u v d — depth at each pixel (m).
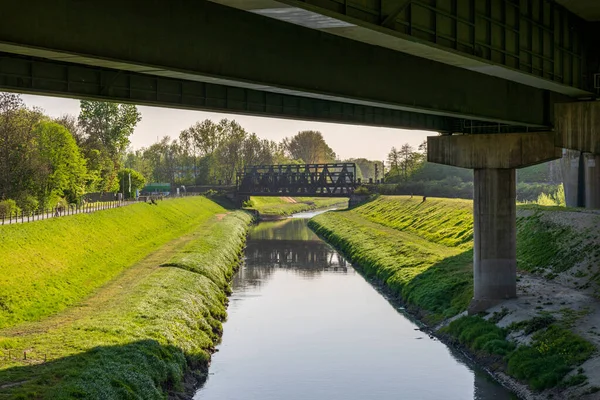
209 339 43.47
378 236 95.19
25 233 58.34
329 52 28.66
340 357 41.41
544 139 46.59
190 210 137.88
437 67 35.00
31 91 24.25
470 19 29.31
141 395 28.58
